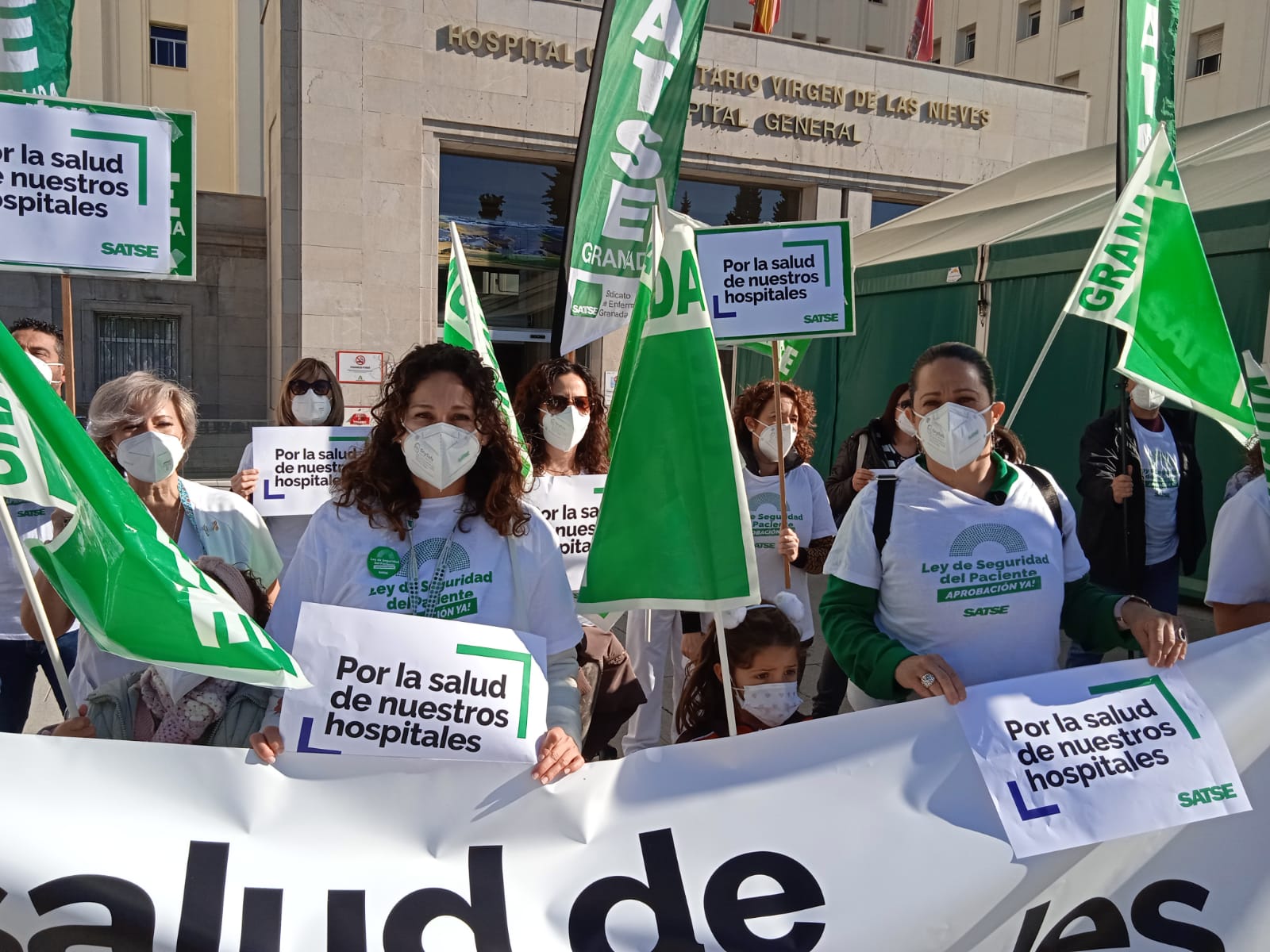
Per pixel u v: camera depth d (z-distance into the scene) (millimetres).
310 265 13250
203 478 13812
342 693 1917
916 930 1954
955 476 2299
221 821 1862
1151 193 2625
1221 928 2031
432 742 1923
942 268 8617
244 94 22500
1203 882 2055
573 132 14258
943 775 2057
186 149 3305
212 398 17812
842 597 2338
